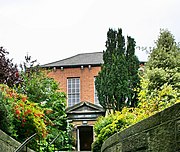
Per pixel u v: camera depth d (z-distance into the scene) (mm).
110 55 17906
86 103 21281
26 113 7438
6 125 6316
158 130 3514
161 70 13961
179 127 3168
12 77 11836
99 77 17609
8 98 7328
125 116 8891
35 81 13961
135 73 17172
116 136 4738
